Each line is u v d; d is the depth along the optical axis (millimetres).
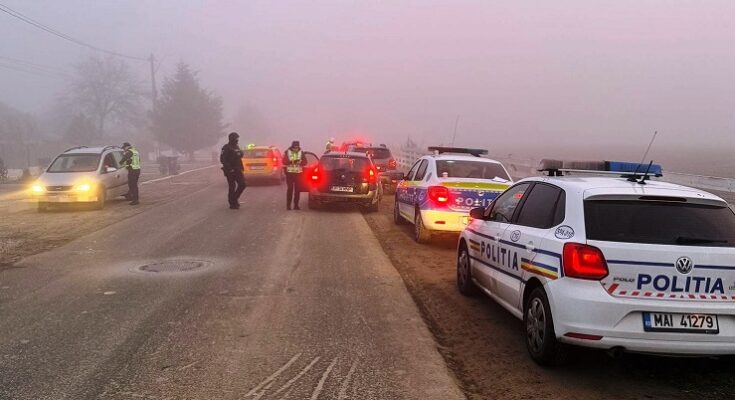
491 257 5961
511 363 4816
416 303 6547
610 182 4910
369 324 5758
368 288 7145
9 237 10508
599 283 4230
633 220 4387
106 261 8516
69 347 5020
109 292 6816
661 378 4566
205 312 6062
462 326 5766
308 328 5605
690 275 4148
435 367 4699
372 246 9992
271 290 6965
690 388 4379
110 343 5129
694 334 4117
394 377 4480
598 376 4578
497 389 4305
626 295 4184
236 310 6145
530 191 5641
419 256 9234
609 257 4219
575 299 4250
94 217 13164
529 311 4941
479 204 9719
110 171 15305
